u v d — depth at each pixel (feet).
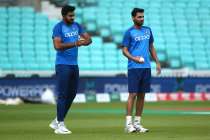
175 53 336.08
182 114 198.59
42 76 289.94
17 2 345.51
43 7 346.95
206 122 164.04
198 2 366.22
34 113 206.90
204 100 300.20
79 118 181.98
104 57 321.11
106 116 191.11
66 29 133.18
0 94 273.33
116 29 339.98
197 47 343.87
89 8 347.56
